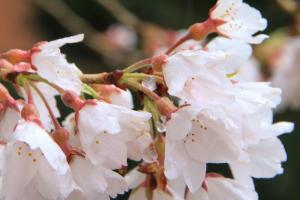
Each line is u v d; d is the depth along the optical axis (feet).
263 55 2.19
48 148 0.98
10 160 0.99
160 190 1.11
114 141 1.02
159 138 1.05
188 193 1.09
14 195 0.99
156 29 2.33
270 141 1.11
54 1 2.62
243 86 1.09
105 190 1.02
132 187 1.12
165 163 1.01
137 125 1.03
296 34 2.17
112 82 1.09
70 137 1.05
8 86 1.78
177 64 1.03
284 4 2.15
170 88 1.01
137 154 1.05
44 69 1.07
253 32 1.14
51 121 1.13
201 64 1.02
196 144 1.04
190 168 1.03
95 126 1.02
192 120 1.04
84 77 1.09
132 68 1.08
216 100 1.01
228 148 1.04
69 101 1.04
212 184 1.10
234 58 1.12
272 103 1.06
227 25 1.14
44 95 1.16
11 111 1.08
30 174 1.00
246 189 1.10
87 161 1.02
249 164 1.09
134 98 1.69
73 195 1.02
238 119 1.02
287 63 2.14
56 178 0.99
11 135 1.02
